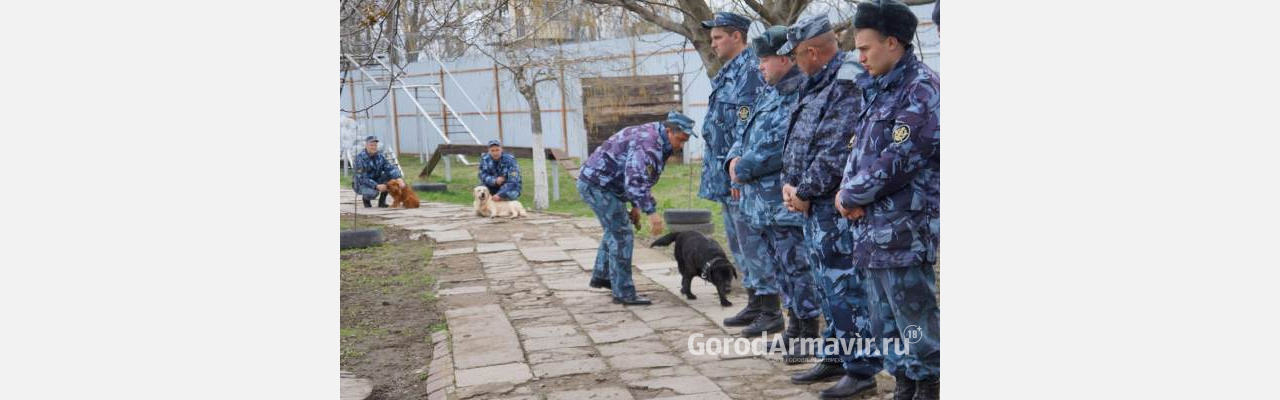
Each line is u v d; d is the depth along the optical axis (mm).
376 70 17531
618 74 13508
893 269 3092
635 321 5414
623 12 8352
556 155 13086
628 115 14445
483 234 9898
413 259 8500
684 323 5277
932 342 3133
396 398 4305
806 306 4223
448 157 16719
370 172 12852
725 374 4180
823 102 3535
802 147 3607
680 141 5625
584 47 12781
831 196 3521
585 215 11430
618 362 4508
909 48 3090
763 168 4086
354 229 9852
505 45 7559
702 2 6230
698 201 11727
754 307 5105
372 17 5367
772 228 4199
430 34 6660
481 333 5312
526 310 5930
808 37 3613
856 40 3115
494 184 11531
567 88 12609
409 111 21484
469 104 20234
